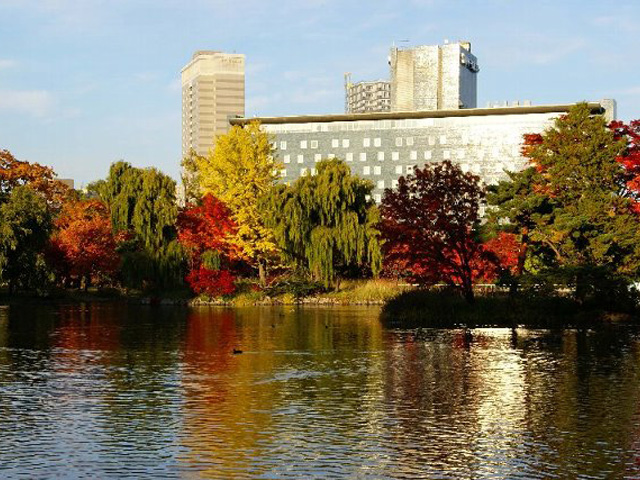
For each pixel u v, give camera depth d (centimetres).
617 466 1891
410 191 6038
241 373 3231
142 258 8525
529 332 4894
